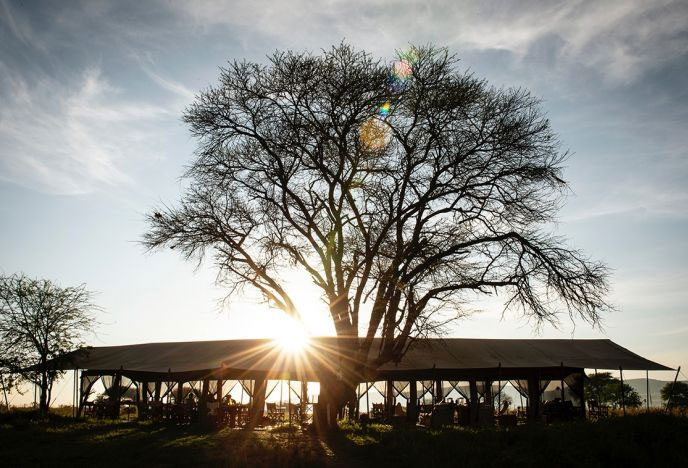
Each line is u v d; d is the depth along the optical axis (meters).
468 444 21.48
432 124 27.80
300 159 28.70
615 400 61.59
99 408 38.69
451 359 37.19
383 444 23.17
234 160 30.14
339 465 19.80
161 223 30.36
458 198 28.91
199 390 39.59
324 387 30.41
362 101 27.28
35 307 39.88
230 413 34.59
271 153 28.89
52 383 40.09
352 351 28.73
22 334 39.72
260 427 33.91
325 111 28.17
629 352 39.34
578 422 26.08
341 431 29.50
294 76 27.69
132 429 31.11
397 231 28.58
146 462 20.11
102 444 24.36
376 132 28.66
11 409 39.28
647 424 21.47
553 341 41.56
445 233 28.31
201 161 30.02
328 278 29.55
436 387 40.19
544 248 28.11
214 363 35.69
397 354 28.86
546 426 24.75
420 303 28.22
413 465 18.95
